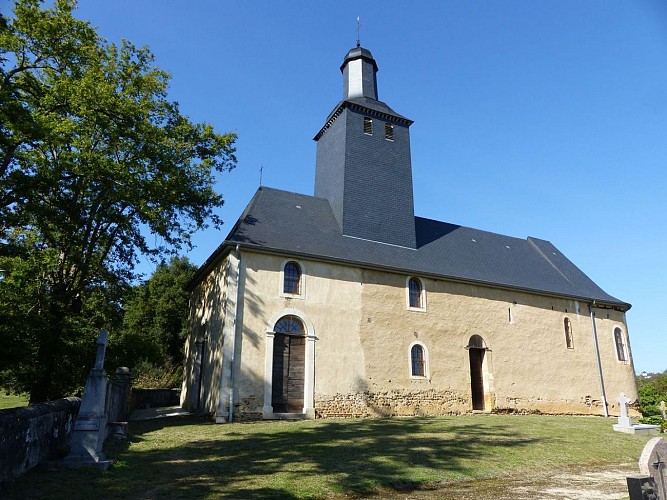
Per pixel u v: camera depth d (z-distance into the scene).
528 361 21.44
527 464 9.66
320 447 10.26
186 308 35.16
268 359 15.68
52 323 14.42
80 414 8.09
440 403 18.53
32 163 12.77
